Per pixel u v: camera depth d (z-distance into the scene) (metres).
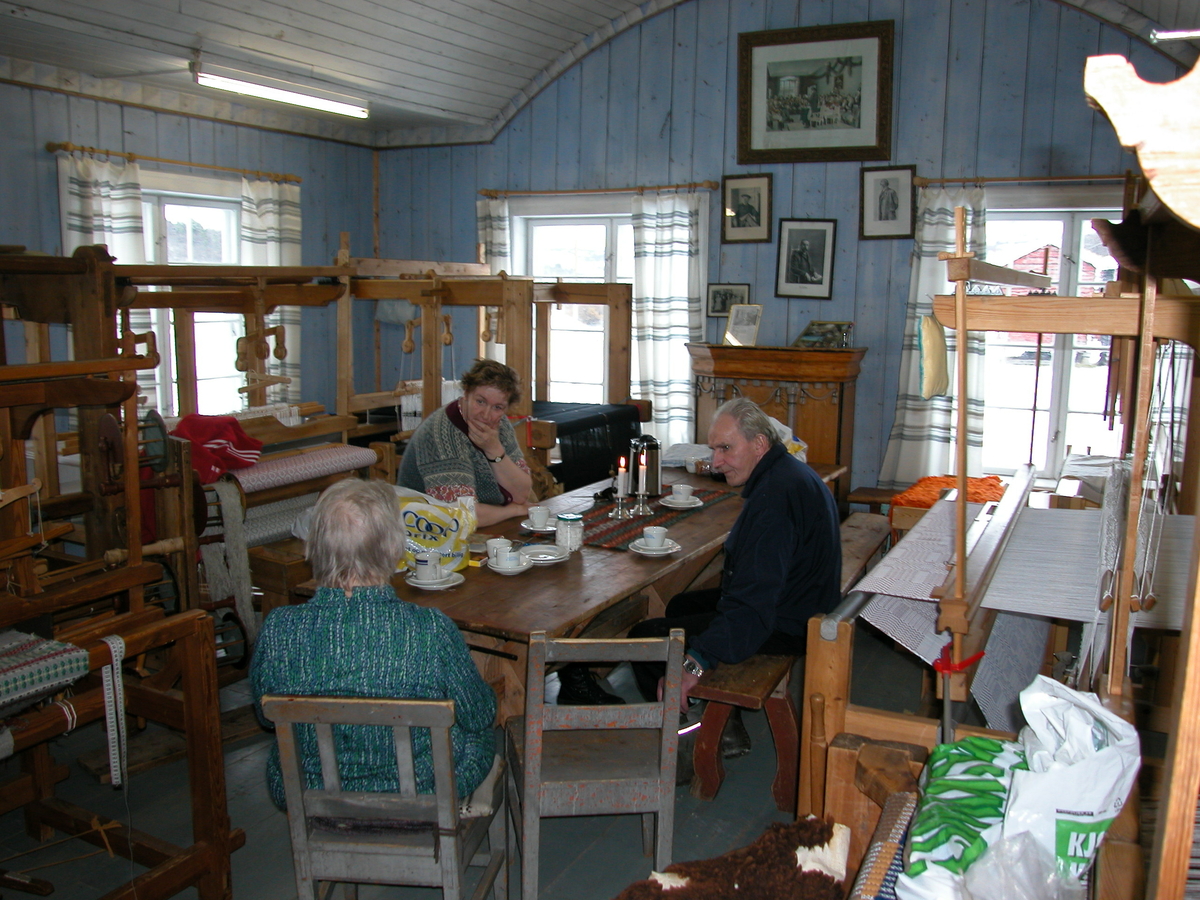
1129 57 4.85
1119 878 1.21
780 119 5.62
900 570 1.97
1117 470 1.79
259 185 5.98
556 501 3.57
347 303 3.89
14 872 2.29
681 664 1.93
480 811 1.91
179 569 2.57
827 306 5.70
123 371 2.01
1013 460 5.43
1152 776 1.44
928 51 5.26
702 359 5.54
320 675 1.72
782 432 4.36
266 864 2.40
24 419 1.89
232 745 3.03
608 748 2.15
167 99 5.44
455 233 6.87
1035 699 1.27
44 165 4.93
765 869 1.44
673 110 5.96
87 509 2.99
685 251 5.99
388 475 4.02
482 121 6.54
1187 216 0.67
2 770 2.86
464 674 1.79
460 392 5.21
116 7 4.28
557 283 5.14
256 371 4.12
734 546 2.62
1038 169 5.11
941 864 1.14
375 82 5.66
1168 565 1.76
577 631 2.47
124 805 2.67
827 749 1.62
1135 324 1.28
